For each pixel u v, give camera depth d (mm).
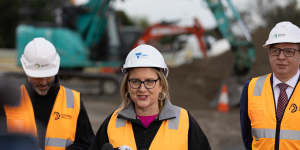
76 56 12070
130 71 2441
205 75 13352
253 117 2998
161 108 2498
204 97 12031
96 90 13367
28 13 12453
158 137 2416
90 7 12633
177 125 2447
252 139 3066
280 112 2891
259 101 2998
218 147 6105
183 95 11656
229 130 7379
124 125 2488
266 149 2873
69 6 12414
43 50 2836
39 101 2852
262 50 12969
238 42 10438
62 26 12398
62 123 2855
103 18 12625
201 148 2441
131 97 2457
